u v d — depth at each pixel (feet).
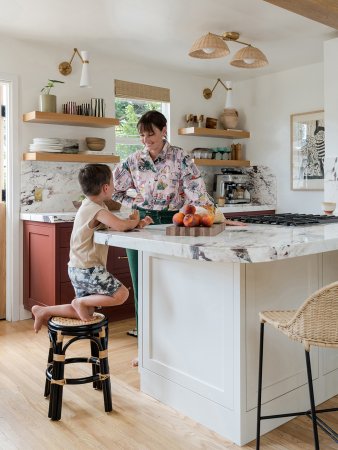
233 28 12.15
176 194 9.41
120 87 15.11
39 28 12.07
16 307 13.29
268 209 16.89
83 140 14.46
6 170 13.26
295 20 11.59
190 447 6.46
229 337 6.59
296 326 5.44
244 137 17.72
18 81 13.03
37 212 13.56
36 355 10.28
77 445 6.51
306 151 15.96
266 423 6.91
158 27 12.05
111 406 7.49
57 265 11.97
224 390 6.70
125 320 13.24
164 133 9.06
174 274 7.43
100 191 7.66
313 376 7.70
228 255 5.41
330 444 6.59
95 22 11.66
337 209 13.12
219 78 17.60
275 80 16.79
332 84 13.02
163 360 7.79
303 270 7.42
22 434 6.81
